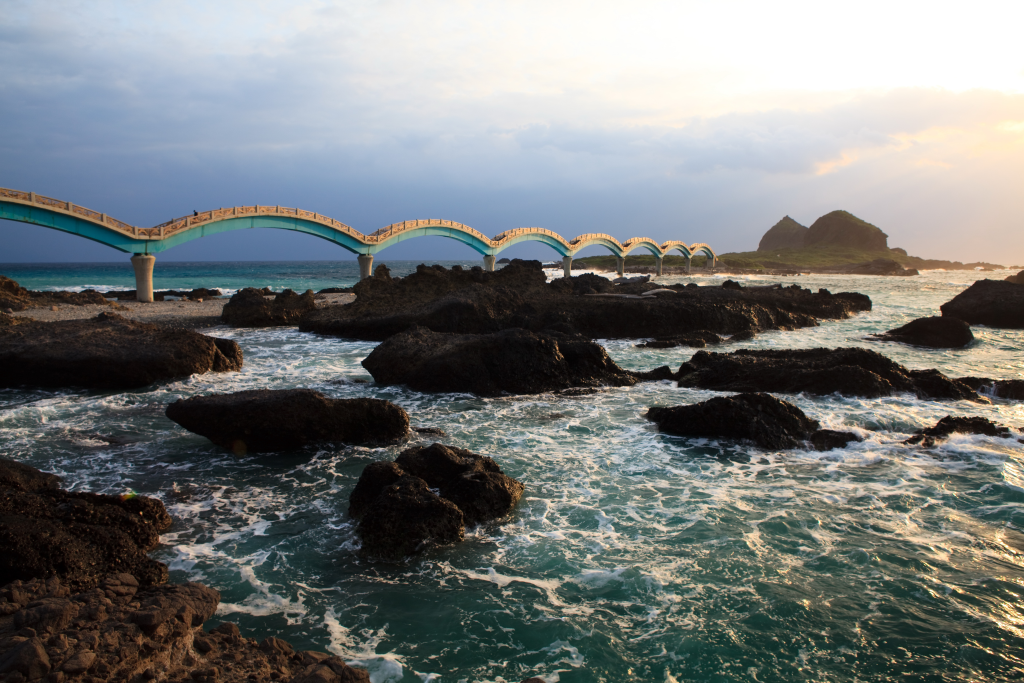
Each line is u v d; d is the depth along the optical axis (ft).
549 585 22.61
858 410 47.14
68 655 15.37
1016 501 29.71
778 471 34.65
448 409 49.49
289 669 16.96
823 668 17.83
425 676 17.60
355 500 28.81
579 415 47.42
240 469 35.65
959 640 18.97
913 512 28.60
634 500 30.48
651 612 20.75
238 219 180.34
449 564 24.29
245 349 82.38
